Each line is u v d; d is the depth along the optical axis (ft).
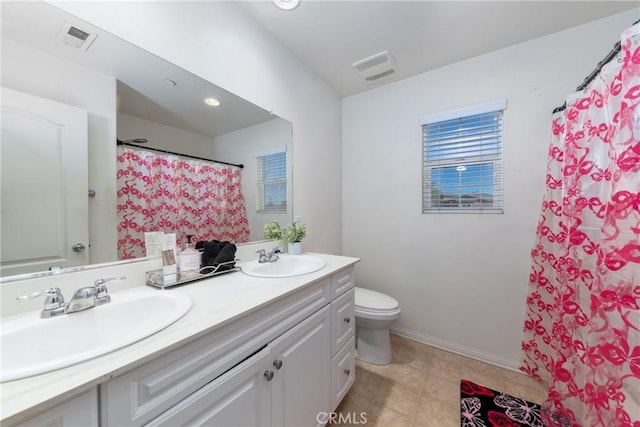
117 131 3.31
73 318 2.39
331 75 7.10
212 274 3.81
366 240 8.00
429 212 6.97
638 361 2.60
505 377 5.61
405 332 7.34
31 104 2.64
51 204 2.76
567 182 4.41
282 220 5.91
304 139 6.55
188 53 4.01
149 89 3.61
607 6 4.67
